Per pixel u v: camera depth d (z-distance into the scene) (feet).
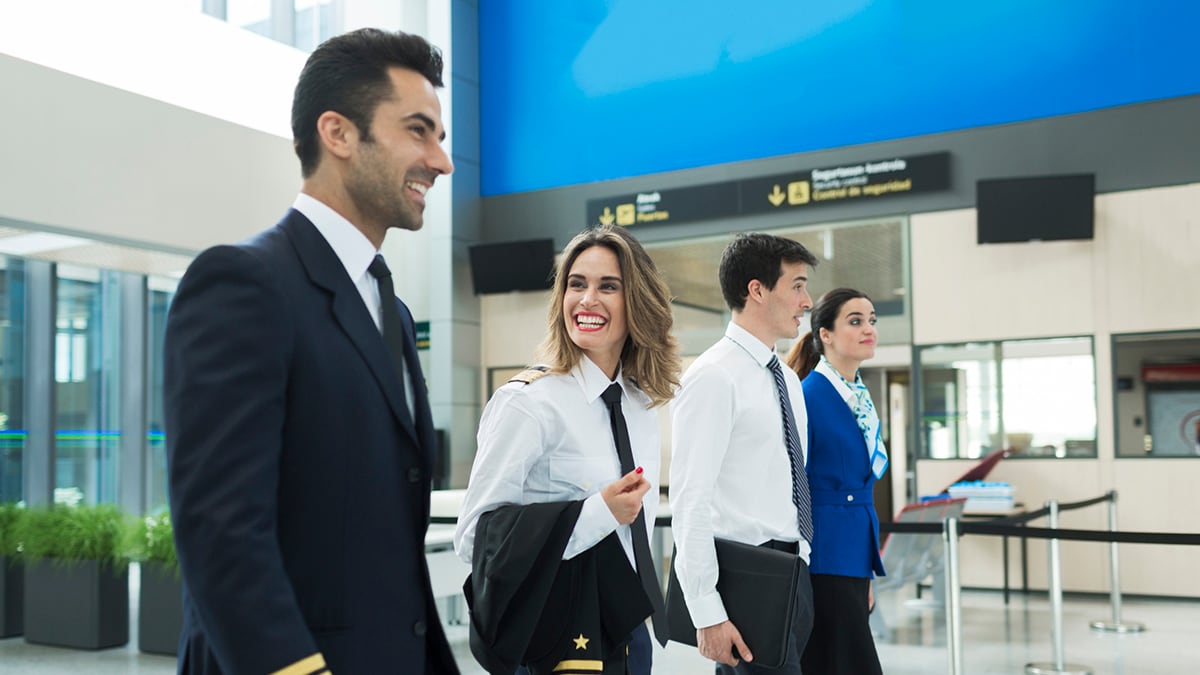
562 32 36.19
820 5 31.63
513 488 6.72
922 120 29.84
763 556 7.88
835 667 8.97
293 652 3.72
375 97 4.66
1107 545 26.66
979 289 28.58
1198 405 26.05
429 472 4.82
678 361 7.46
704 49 33.50
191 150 27.40
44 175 23.57
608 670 6.67
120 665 18.70
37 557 20.77
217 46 28.76
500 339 36.58
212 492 3.78
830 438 9.27
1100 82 27.53
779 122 32.04
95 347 32.24
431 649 4.80
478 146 37.37
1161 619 23.15
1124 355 26.89
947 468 28.71
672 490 8.25
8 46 23.04
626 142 34.71
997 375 28.30
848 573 9.05
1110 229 27.07
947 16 29.66
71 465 31.04
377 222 4.81
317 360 4.31
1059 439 27.45
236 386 3.94
